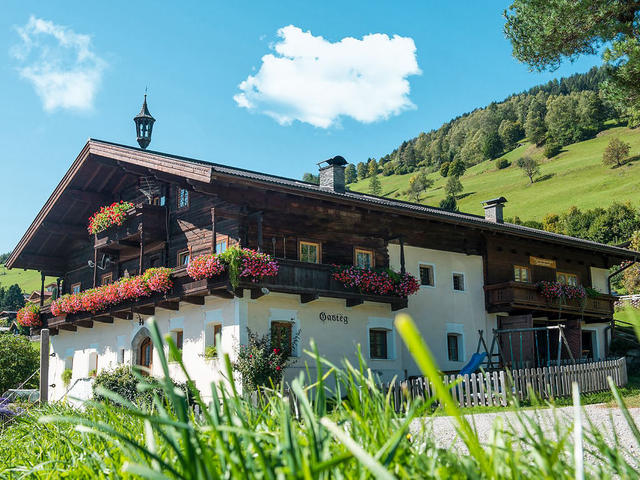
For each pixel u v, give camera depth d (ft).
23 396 49.21
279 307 54.95
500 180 365.20
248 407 7.11
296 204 57.21
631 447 18.70
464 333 68.18
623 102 46.37
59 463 8.82
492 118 482.69
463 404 41.52
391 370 61.21
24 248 79.92
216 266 50.60
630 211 187.93
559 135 386.73
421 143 523.29
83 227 77.97
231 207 55.77
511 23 48.96
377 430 5.34
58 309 72.23
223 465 4.49
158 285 55.83
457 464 4.52
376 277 57.88
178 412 3.86
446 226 68.80
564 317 77.82
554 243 78.07
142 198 69.46
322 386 5.00
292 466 3.89
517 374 44.55
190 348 57.52
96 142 66.08
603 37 45.47
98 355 72.38
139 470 3.57
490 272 72.08
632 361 78.64
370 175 542.57
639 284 119.24
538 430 4.63
